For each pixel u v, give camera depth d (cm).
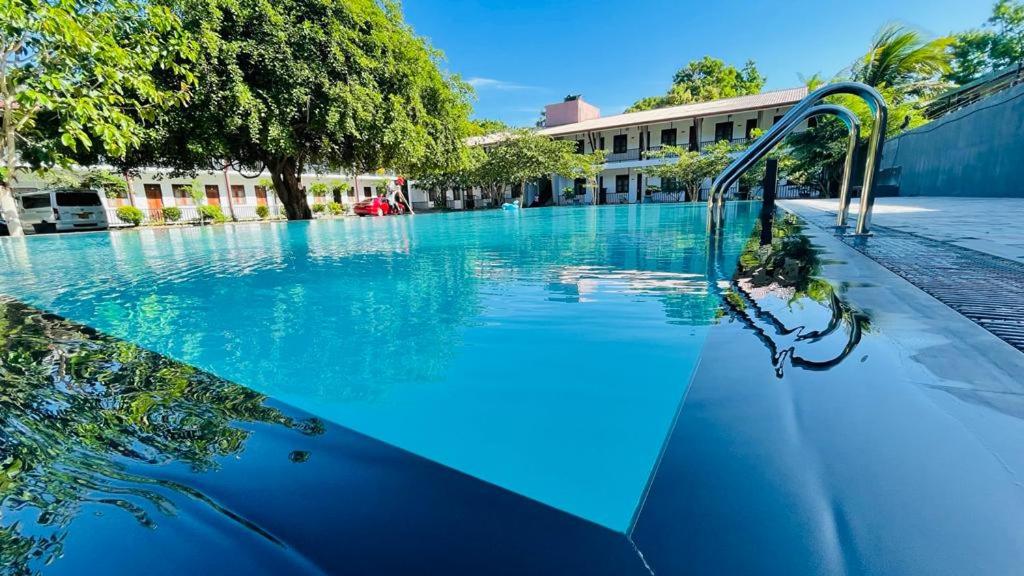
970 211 454
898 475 55
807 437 66
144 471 72
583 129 2145
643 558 49
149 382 124
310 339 163
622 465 75
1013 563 42
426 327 173
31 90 473
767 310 151
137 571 50
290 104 822
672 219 749
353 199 2695
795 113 315
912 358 90
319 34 823
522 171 1773
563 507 62
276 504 63
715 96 2838
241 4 779
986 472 55
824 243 268
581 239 487
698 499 56
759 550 47
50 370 130
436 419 96
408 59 1016
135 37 552
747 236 403
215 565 50
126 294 255
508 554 51
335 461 76
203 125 794
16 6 425
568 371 123
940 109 1397
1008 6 1942
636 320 168
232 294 250
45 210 1204
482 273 292
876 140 279
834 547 46
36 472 70
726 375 92
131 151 882
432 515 60
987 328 105
